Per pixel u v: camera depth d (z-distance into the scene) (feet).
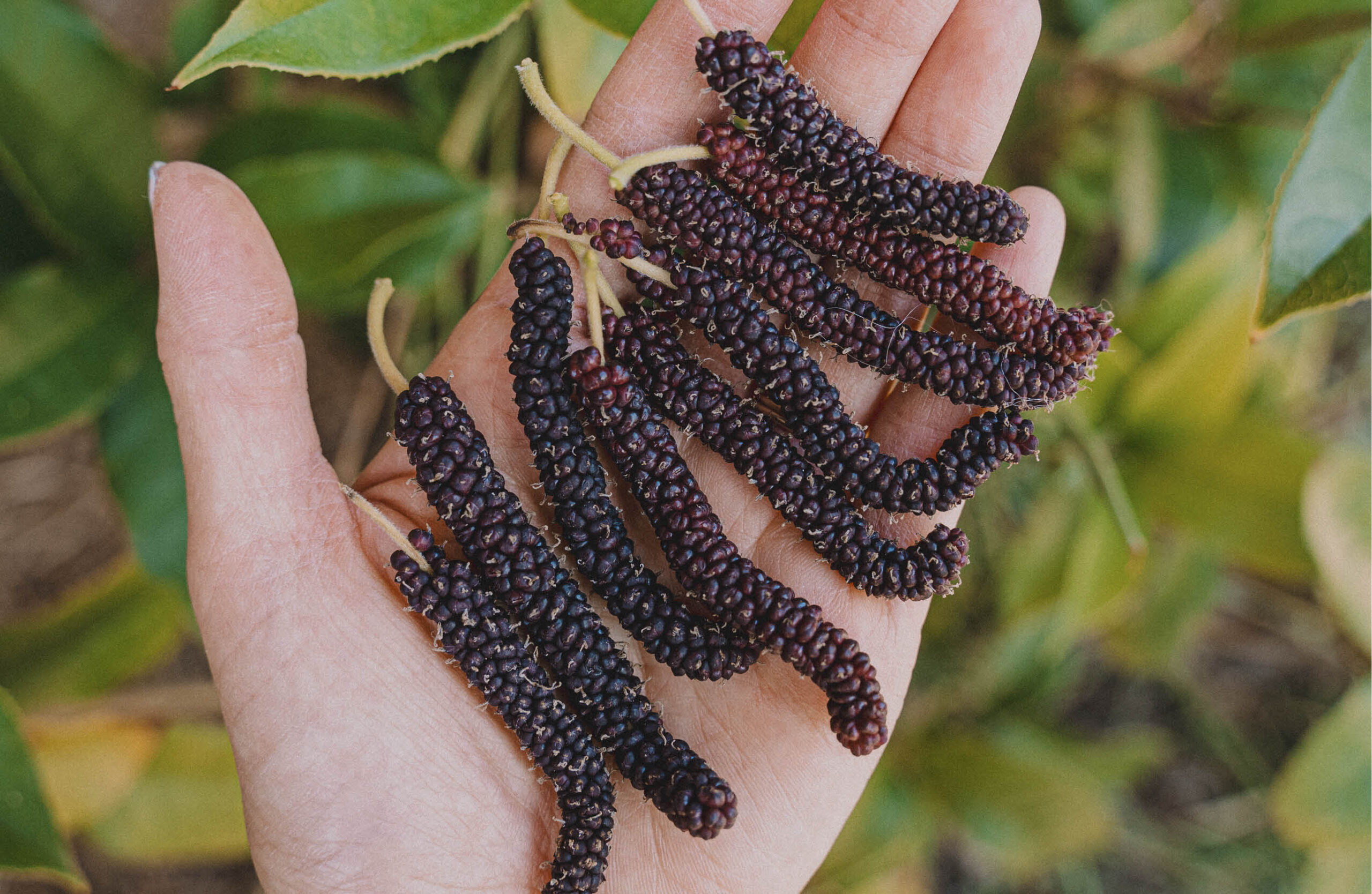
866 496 1.05
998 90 1.06
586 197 1.07
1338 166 0.97
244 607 1.01
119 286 1.17
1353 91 0.96
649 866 1.07
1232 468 1.21
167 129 1.30
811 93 1.02
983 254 1.09
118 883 1.46
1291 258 0.98
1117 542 1.21
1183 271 1.21
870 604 1.08
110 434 1.18
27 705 1.25
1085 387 1.12
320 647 1.02
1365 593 1.19
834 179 1.03
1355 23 1.20
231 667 1.01
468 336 1.07
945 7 1.05
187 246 0.99
